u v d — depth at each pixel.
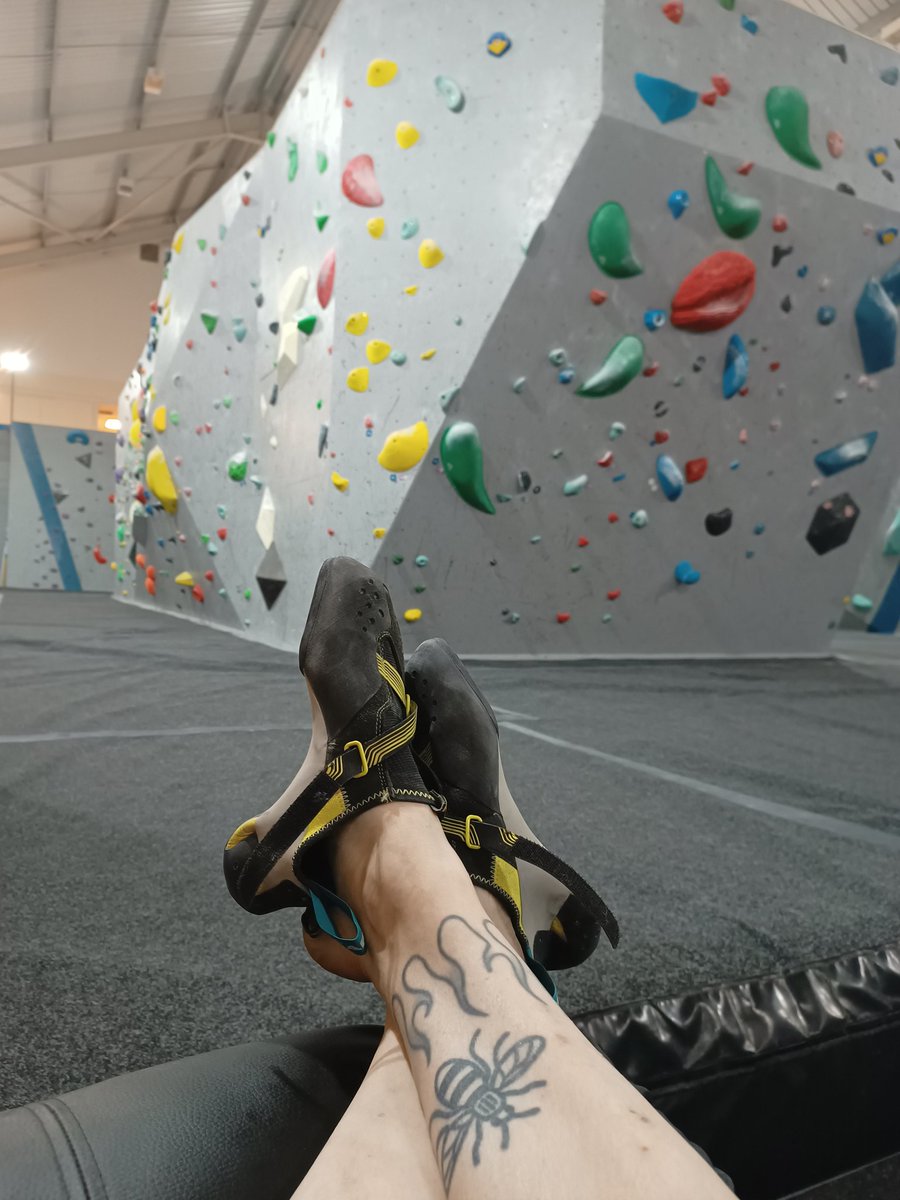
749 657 3.72
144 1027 0.59
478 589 3.14
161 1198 0.38
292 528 3.32
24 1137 0.40
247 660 2.96
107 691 2.19
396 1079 0.44
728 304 2.97
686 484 3.27
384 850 0.53
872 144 3.11
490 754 0.70
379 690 0.64
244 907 0.64
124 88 7.39
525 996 0.43
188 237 4.36
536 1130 0.36
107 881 0.87
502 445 2.97
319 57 3.10
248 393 3.76
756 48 2.85
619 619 3.42
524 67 2.71
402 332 2.88
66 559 9.09
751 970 0.73
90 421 11.51
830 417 3.41
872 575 6.40
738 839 1.14
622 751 1.71
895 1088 0.75
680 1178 0.33
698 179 2.78
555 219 2.69
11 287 10.59
